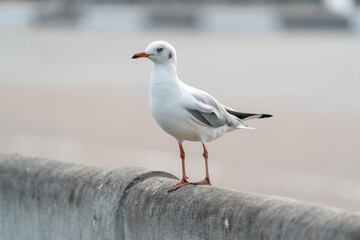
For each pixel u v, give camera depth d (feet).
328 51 123.65
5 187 19.83
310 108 70.08
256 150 50.16
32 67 107.76
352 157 47.55
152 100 17.81
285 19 181.37
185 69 102.63
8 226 19.89
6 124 62.18
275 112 68.03
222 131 18.54
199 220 14.48
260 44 140.36
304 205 13.05
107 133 57.00
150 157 47.78
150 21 189.88
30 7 209.15
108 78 94.84
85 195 17.35
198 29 182.19
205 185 15.55
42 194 18.62
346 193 38.58
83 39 153.48
